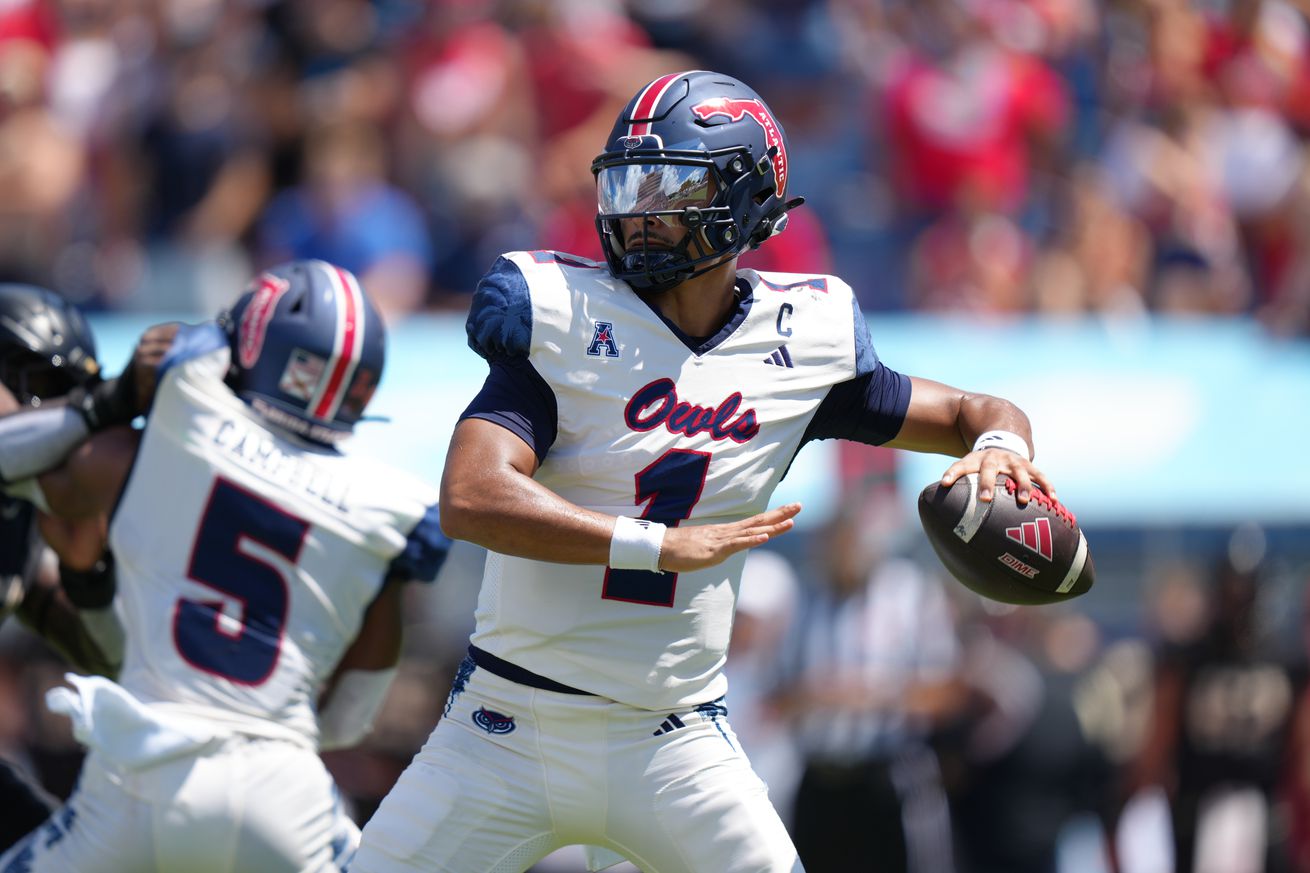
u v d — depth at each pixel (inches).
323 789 566.9
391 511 581.6
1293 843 1015.0
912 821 947.3
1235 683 1010.1
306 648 570.3
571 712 462.0
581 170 1263.5
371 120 1299.2
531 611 463.2
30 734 967.0
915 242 1273.4
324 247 1211.9
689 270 461.7
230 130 1299.2
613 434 457.4
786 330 474.0
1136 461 1026.7
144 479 564.7
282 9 1328.7
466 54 1294.3
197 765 546.0
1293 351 1065.5
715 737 472.7
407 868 465.1
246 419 571.8
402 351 993.5
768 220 479.5
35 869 549.3
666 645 463.5
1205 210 1349.7
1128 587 1091.3
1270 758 1010.1
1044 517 465.1
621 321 459.2
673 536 426.3
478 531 434.3
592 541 426.6
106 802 545.3
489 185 1247.5
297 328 571.2
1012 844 984.9
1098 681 1027.9
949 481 465.7
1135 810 1096.2
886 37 1368.1
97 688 538.6
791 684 965.8
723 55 1347.2
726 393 465.1
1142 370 1039.6
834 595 966.4
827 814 948.0
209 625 558.3
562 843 479.8
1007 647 1018.7
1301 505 1031.0
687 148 459.2
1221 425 1037.2
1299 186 1384.1
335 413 582.2
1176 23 1427.2
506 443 443.8
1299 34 1477.6
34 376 610.5
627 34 1343.5
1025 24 1366.9
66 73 1326.3
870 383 486.6
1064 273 1264.8
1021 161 1316.4
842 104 1337.4
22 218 1226.0
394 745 952.9
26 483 572.1
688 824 464.8
